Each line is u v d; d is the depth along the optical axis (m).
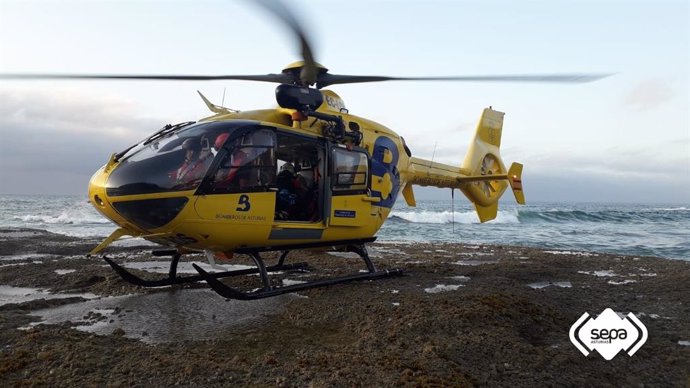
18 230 20.77
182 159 6.28
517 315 6.11
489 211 13.20
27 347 4.83
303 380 4.12
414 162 10.55
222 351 4.99
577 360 4.88
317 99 7.55
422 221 36.12
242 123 6.76
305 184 8.07
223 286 6.41
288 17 6.20
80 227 27.17
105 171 6.48
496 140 13.44
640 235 25.25
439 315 5.91
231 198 6.49
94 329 5.77
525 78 7.66
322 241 7.95
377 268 10.50
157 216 6.13
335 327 6.00
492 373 4.43
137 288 8.12
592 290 8.40
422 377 4.15
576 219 38.06
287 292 7.09
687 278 9.45
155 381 4.04
